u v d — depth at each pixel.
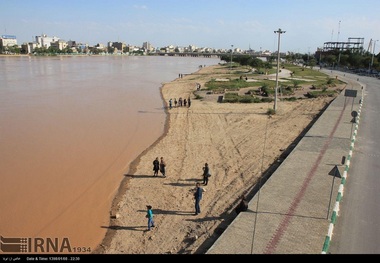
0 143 27.89
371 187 17.23
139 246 13.32
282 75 92.62
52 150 26.28
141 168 22.23
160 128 33.38
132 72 111.06
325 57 154.62
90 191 18.97
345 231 12.91
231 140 28.11
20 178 20.81
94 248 13.43
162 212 16.02
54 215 16.39
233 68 128.62
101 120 36.69
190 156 24.31
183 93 57.78
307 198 15.63
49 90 60.09
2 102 46.88
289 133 29.62
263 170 20.62
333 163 20.53
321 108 42.00
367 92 57.88
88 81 77.25
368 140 26.55
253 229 12.84
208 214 15.41
